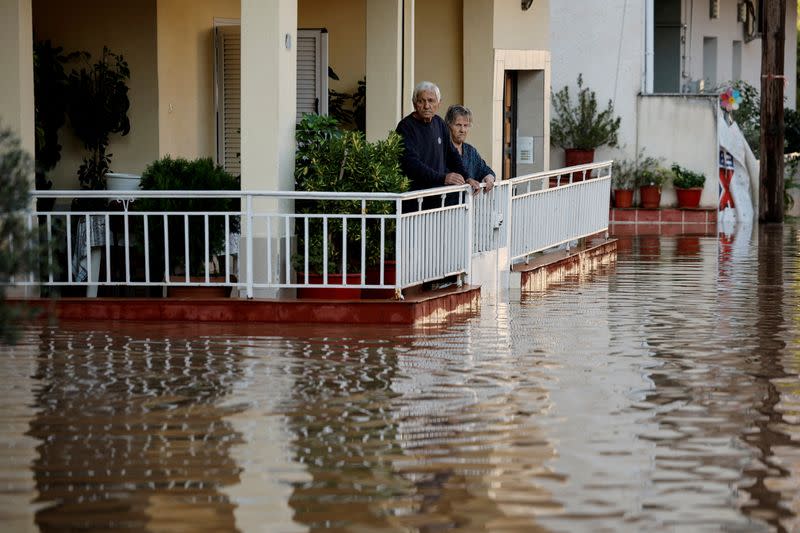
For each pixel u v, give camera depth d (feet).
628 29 107.14
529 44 80.48
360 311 46.42
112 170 59.62
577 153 106.42
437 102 51.96
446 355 40.06
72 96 58.75
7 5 48.01
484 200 55.77
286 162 48.93
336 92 71.87
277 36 48.01
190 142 62.23
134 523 23.72
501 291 58.03
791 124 125.18
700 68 126.11
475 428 30.50
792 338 43.96
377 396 33.78
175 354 39.63
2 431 30.01
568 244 69.36
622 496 25.31
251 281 46.98
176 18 60.54
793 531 23.32
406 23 63.46
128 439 29.35
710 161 106.63
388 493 25.46
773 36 103.24
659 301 54.34
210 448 28.58
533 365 38.42
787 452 28.53
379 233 48.93
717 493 25.53
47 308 46.68
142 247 49.80
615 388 35.19
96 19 59.06
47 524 23.66
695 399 33.83
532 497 25.26
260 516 24.08
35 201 46.91
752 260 73.67
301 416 31.55
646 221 106.11
